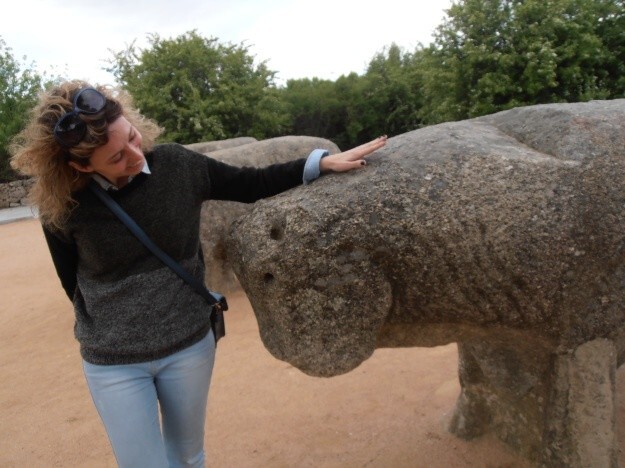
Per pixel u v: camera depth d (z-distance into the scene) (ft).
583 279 4.00
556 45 30.94
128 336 3.94
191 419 4.44
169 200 4.01
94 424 8.03
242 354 9.67
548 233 3.77
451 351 8.77
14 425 8.32
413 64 62.95
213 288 12.42
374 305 3.82
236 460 6.68
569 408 4.31
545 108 4.48
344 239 3.68
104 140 3.45
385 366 8.50
